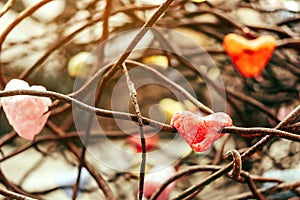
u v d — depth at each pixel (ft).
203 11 2.79
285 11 2.95
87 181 2.98
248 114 3.07
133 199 3.13
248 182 1.93
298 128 1.61
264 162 3.03
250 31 2.73
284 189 2.15
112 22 2.92
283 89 3.09
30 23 3.22
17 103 1.74
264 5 2.96
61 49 3.24
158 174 2.38
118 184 3.16
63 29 3.15
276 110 3.13
